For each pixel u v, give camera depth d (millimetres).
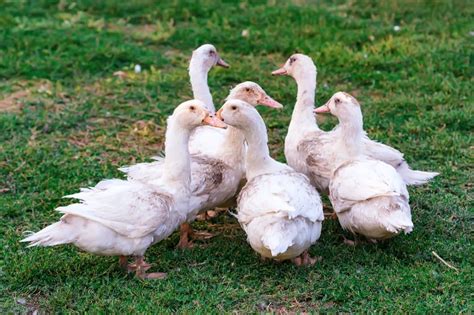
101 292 6156
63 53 12133
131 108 10398
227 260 6664
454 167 8531
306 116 8047
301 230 6129
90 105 10422
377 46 12156
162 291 6176
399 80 11016
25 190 8180
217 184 7055
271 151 9125
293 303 6027
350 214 6641
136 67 11695
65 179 8414
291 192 6219
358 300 5992
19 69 11594
